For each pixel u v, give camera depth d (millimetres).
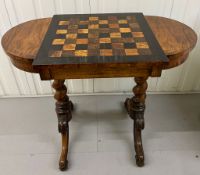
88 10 1353
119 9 1353
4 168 1244
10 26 1400
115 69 805
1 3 1305
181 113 1590
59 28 998
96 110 1620
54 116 1574
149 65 783
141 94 1158
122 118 1550
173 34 991
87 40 896
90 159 1279
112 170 1222
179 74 1640
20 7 1324
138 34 941
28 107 1657
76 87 1698
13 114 1597
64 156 1209
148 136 1412
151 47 845
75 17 1109
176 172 1210
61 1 1309
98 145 1358
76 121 1528
